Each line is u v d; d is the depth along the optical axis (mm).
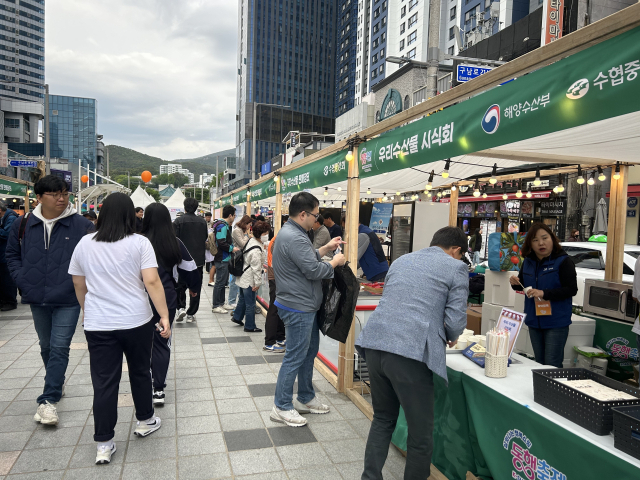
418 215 6285
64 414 3469
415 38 50656
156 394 3680
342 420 3508
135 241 2781
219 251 7617
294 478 2684
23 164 22062
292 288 3289
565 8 13797
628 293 3803
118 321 2707
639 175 11328
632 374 3844
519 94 2182
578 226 12961
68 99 124812
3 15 133625
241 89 99750
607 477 1665
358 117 33812
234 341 5785
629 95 1639
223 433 3242
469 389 2500
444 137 2771
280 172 6965
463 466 2561
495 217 16516
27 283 3232
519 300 4246
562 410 1977
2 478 2586
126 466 2762
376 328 2320
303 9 99500
